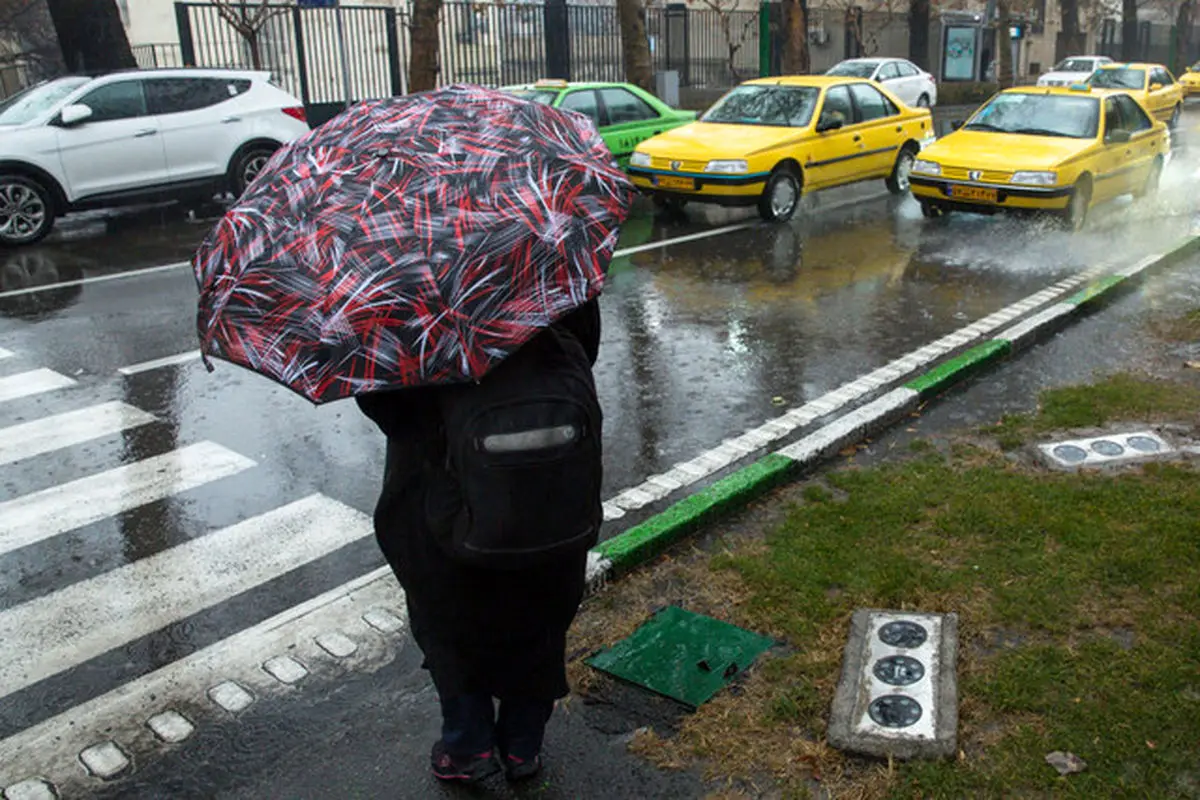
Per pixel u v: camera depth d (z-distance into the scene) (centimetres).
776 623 382
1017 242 1132
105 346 790
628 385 682
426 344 217
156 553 474
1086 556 412
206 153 1306
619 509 499
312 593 438
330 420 636
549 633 274
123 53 1556
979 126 1277
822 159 1312
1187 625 364
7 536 492
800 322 828
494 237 226
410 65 1692
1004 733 315
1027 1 4169
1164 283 909
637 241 1171
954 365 657
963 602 386
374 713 353
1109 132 1230
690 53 2962
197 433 617
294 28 2170
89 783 323
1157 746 305
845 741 312
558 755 322
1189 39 5578
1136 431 555
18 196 1168
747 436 589
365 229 226
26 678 380
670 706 342
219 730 346
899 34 3950
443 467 249
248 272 227
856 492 486
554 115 274
